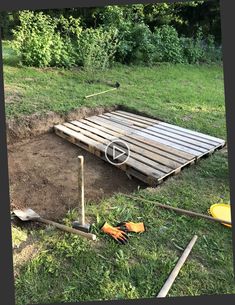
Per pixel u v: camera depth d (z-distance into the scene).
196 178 4.15
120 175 4.38
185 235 3.39
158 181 4.00
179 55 8.12
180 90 6.62
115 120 5.54
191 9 8.67
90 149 4.80
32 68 6.70
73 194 4.04
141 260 3.15
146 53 7.75
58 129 5.23
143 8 8.24
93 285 2.97
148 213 3.63
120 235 3.33
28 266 3.07
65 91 6.13
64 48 7.04
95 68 7.19
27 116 5.20
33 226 3.52
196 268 3.10
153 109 5.83
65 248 3.22
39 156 4.76
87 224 3.38
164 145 4.70
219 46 8.67
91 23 8.02
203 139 4.85
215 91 6.67
